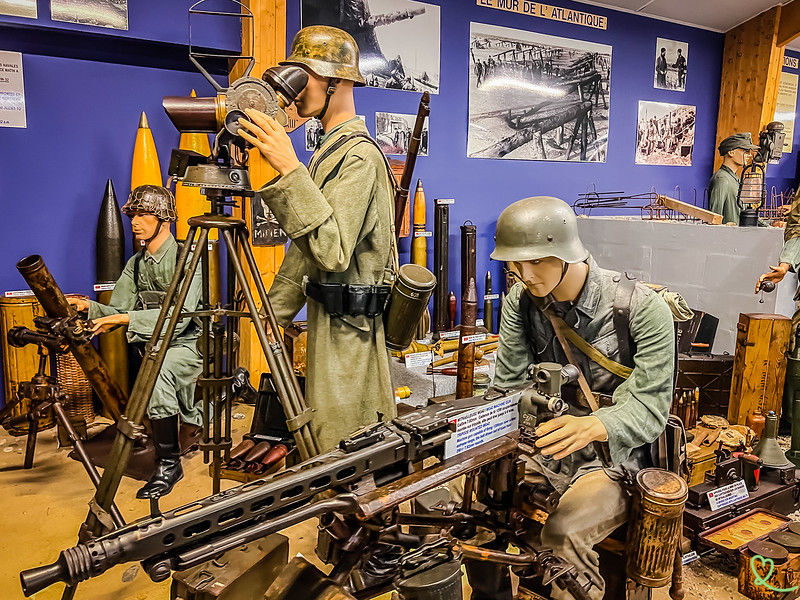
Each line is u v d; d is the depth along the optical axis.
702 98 5.83
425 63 4.08
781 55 5.59
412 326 1.77
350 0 3.73
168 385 2.68
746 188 4.31
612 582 1.81
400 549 1.51
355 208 1.67
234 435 3.16
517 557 1.45
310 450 1.64
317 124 3.81
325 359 1.78
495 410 1.41
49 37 3.18
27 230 3.34
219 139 1.59
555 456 1.51
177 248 3.01
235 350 3.16
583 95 4.91
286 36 3.58
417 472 1.27
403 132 4.08
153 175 3.44
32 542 2.28
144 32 3.17
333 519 1.21
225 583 1.45
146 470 2.85
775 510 2.51
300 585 1.18
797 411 3.15
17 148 3.26
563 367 1.50
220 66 3.75
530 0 4.48
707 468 2.56
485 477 1.57
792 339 3.17
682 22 5.46
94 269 3.56
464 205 4.45
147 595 2.03
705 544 2.21
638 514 1.64
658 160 5.59
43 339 2.52
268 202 1.59
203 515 1.01
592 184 5.13
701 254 3.87
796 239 3.15
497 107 4.46
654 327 1.68
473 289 2.00
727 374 3.39
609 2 4.88
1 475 2.79
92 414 3.38
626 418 1.62
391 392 1.85
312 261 1.66
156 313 2.78
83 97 3.38
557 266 1.64
